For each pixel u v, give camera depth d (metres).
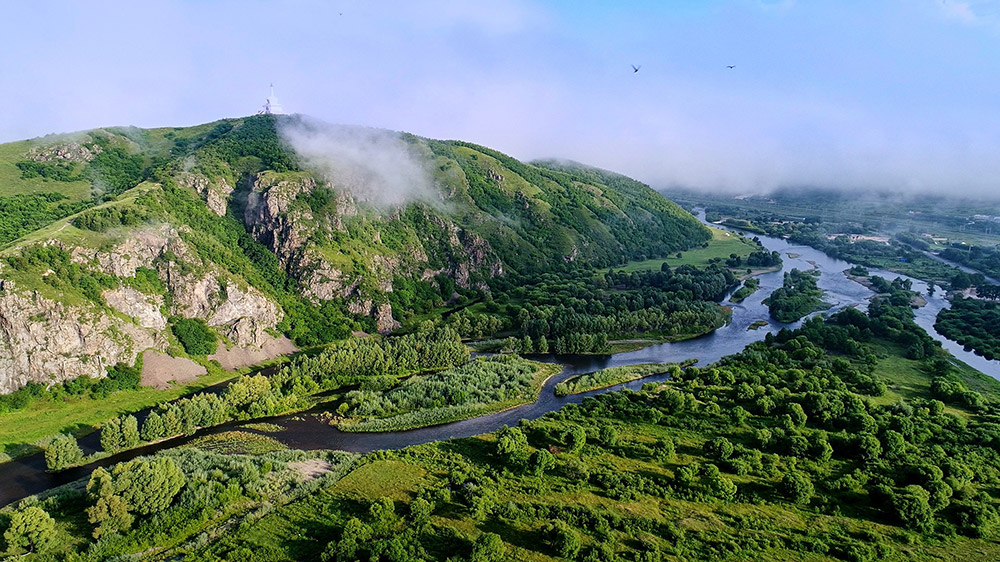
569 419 155.38
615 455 133.62
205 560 96.56
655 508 111.69
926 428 141.62
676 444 138.88
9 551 96.06
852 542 100.50
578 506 111.25
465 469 126.75
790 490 114.06
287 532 104.62
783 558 97.25
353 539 96.94
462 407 167.00
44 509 108.50
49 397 164.38
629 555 97.12
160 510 107.31
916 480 116.00
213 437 151.38
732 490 115.06
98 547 98.88
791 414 148.62
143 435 146.25
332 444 147.50
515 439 134.25
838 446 132.62
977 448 133.38
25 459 139.38
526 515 108.31
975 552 99.31
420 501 108.44
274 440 149.50
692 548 99.12
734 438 141.38
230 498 112.94
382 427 156.50
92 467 134.75
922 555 98.19
